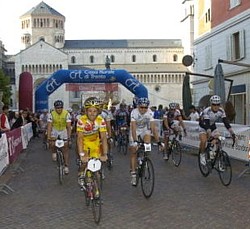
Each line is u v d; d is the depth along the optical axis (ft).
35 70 325.01
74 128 65.72
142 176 29.17
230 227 21.02
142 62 364.17
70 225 22.12
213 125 35.65
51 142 36.47
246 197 28.25
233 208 25.12
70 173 40.75
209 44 105.91
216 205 26.00
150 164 28.22
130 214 24.16
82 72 93.30
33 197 29.91
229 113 57.72
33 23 366.22
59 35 366.02
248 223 21.72
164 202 27.12
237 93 89.40
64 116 36.29
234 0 90.79
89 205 26.11
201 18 112.16
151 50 363.56
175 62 361.10
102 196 29.32
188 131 60.95
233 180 35.09
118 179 36.55
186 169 41.93
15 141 49.75
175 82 338.54
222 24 97.04
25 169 44.34
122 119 58.49
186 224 21.76
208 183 33.78
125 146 55.88
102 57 363.97
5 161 39.83
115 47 363.76
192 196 28.86
